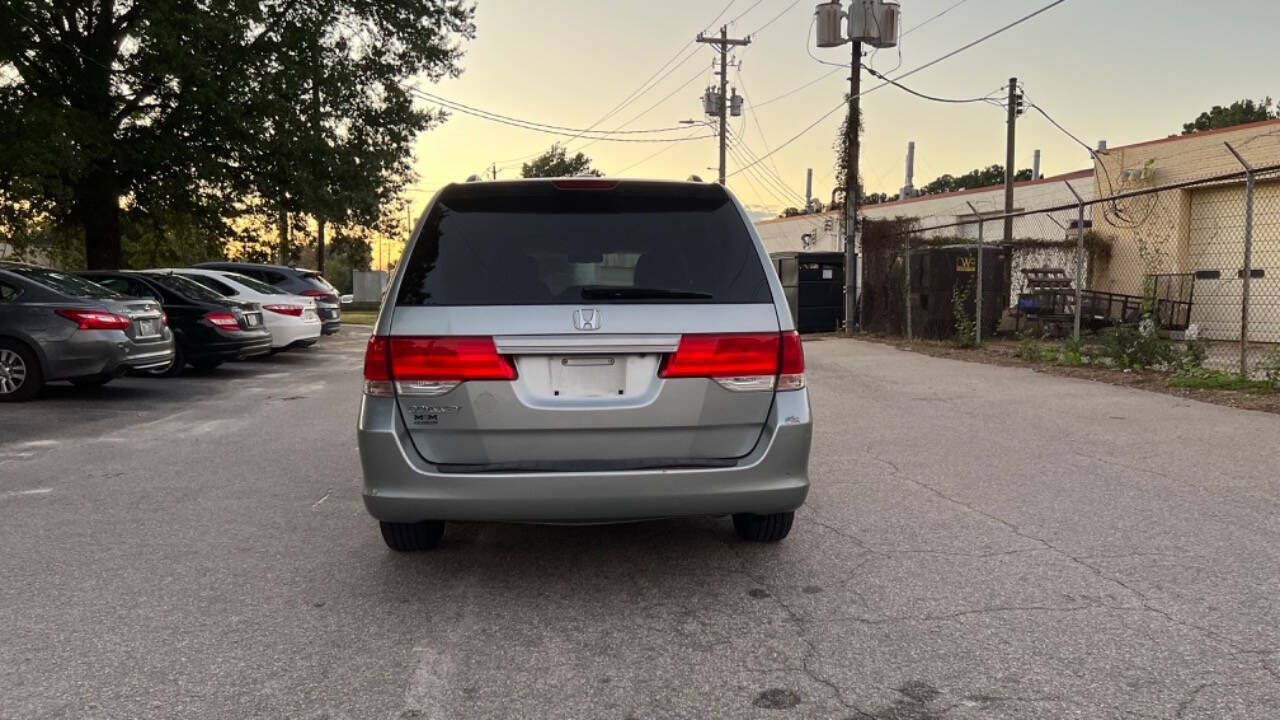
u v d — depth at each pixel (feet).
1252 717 8.73
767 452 11.89
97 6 71.36
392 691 9.61
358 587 12.91
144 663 10.34
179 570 13.69
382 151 78.79
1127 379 33.37
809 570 13.35
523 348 11.50
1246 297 30.22
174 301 41.52
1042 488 17.89
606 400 11.65
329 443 24.53
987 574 12.98
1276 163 56.59
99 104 71.26
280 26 73.05
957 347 48.85
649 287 11.94
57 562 14.08
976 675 9.77
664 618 11.60
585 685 9.72
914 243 60.44
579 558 14.14
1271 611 11.37
